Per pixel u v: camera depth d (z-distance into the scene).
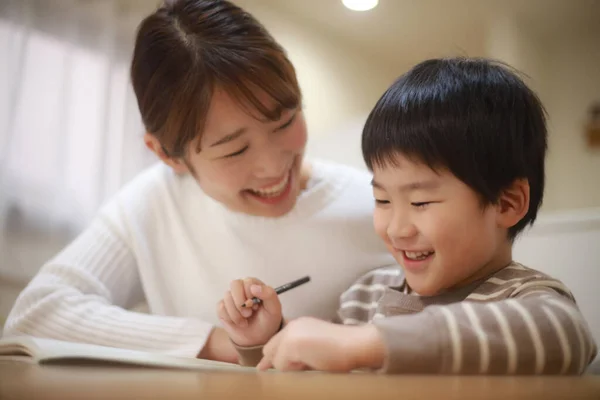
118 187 1.82
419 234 0.73
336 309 1.05
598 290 1.33
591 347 0.55
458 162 0.70
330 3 2.13
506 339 0.49
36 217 1.64
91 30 1.82
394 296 0.83
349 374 0.45
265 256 1.06
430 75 0.79
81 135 1.76
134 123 1.88
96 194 1.76
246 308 0.81
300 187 1.08
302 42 2.25
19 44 1.66
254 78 0.81
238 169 0.89
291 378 0.40
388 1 2.07
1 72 1.63
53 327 0.92
